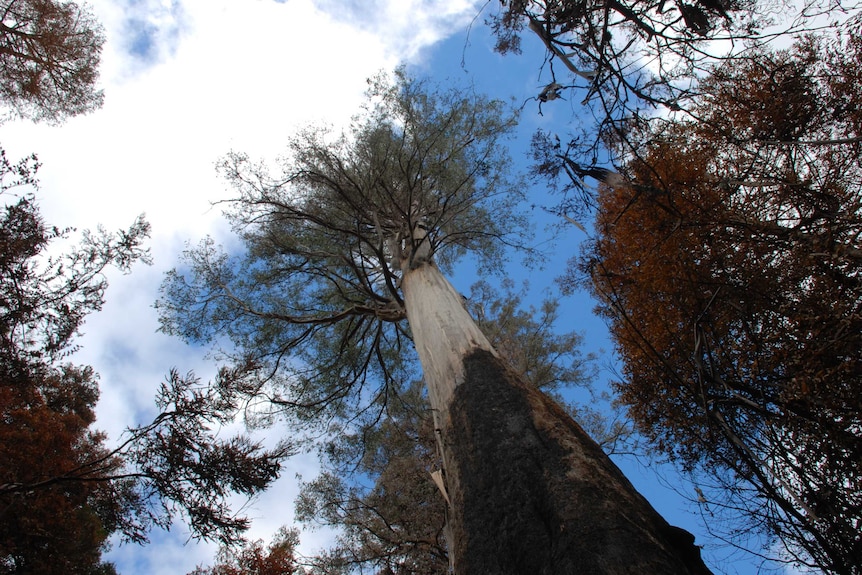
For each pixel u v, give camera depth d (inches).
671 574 141.9
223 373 241.4
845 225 245.4
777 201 280.8
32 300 252.4
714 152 307.0
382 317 405.1
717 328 304.7
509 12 246.8
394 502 442.0
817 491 242.2
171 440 223.8
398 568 416.8
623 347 356.8
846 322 237.0
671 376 319.0
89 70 473.7
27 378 265.6
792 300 271.6
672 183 297.9
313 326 440.5
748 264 289.0
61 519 281.6
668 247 304.2
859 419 244.4
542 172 261.0
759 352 283.9
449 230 492.4
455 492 210.5
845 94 285.3
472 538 181.9
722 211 289.1
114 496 251.9
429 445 463.8
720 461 301.0
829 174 277.6
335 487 458.9
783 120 285.7
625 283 345.4
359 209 398.0
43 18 438.9
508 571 163.6
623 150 260.5
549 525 167.0
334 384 466.0
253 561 458.6
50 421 287.0
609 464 195.6
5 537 266.5
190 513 229.9
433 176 445.4
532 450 197.2
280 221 453.1
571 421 221.0
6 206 252.7
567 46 231.9
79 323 267.7
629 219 336.8
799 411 257.0
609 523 157.4
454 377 261.1
